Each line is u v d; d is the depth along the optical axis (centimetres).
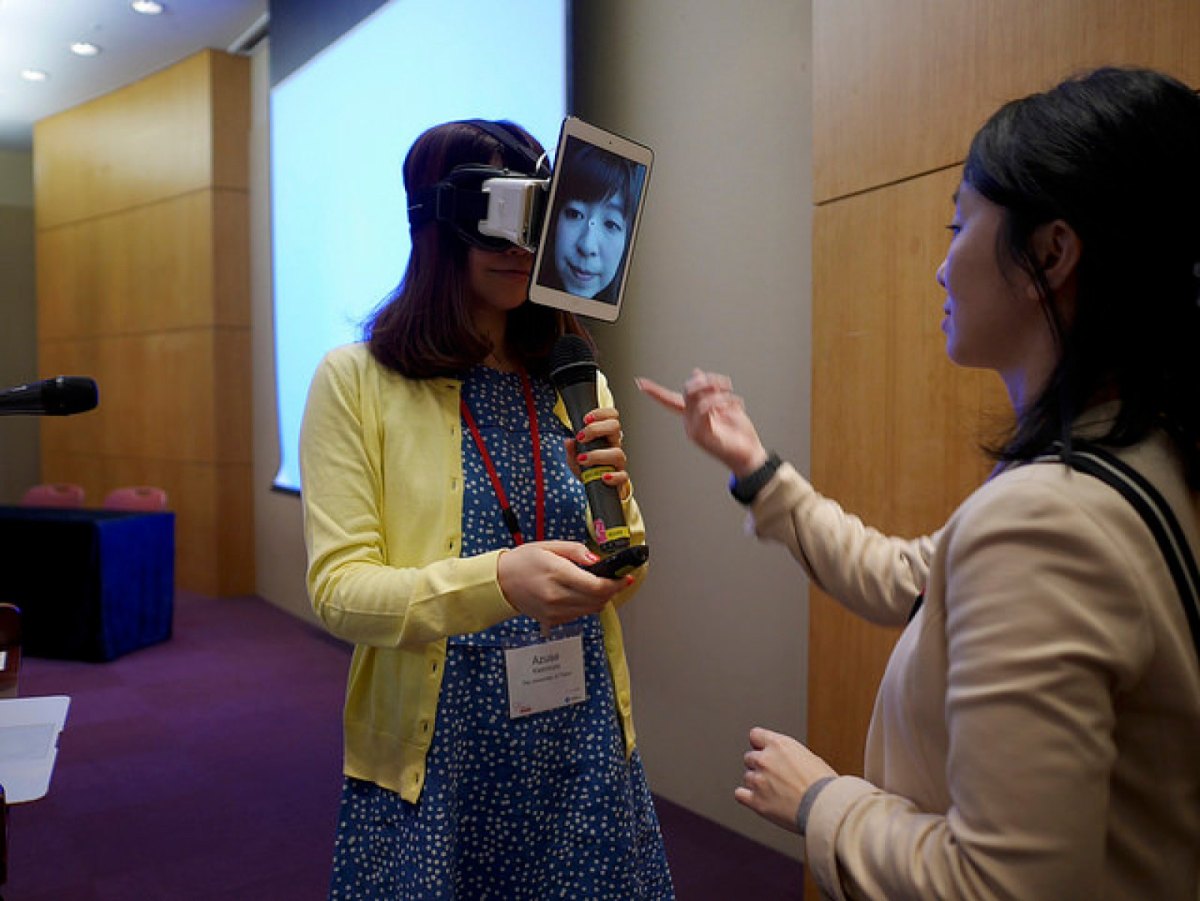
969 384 178
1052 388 66
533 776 114
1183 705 60
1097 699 57
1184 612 60
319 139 479
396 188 402
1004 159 67
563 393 116
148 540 494
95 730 369
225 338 605
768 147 253
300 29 497
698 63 273
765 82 253
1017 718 57
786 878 247
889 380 192
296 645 500
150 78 632
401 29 391
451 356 115
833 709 208
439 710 109
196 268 609
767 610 260
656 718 298
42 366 742
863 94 195
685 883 245
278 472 582
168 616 510
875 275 194
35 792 120
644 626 301
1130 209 62
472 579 98
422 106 375
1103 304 64
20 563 471
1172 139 63
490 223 108
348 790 117
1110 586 57
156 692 418
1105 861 62
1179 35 143
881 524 195
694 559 282
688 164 278
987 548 60
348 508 110
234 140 598
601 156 108
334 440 113
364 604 102
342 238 460
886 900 63
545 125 298
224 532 611
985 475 175
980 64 172
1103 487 60
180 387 626
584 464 106
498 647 113
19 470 798
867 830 67
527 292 110
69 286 714
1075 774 56
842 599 106
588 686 119
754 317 260
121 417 678
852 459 200
